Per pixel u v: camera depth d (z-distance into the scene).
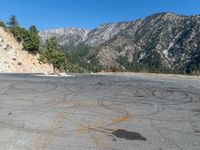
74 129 9.40
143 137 8.71
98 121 10.75
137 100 17.61
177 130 9.80
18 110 12.59
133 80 41.03
